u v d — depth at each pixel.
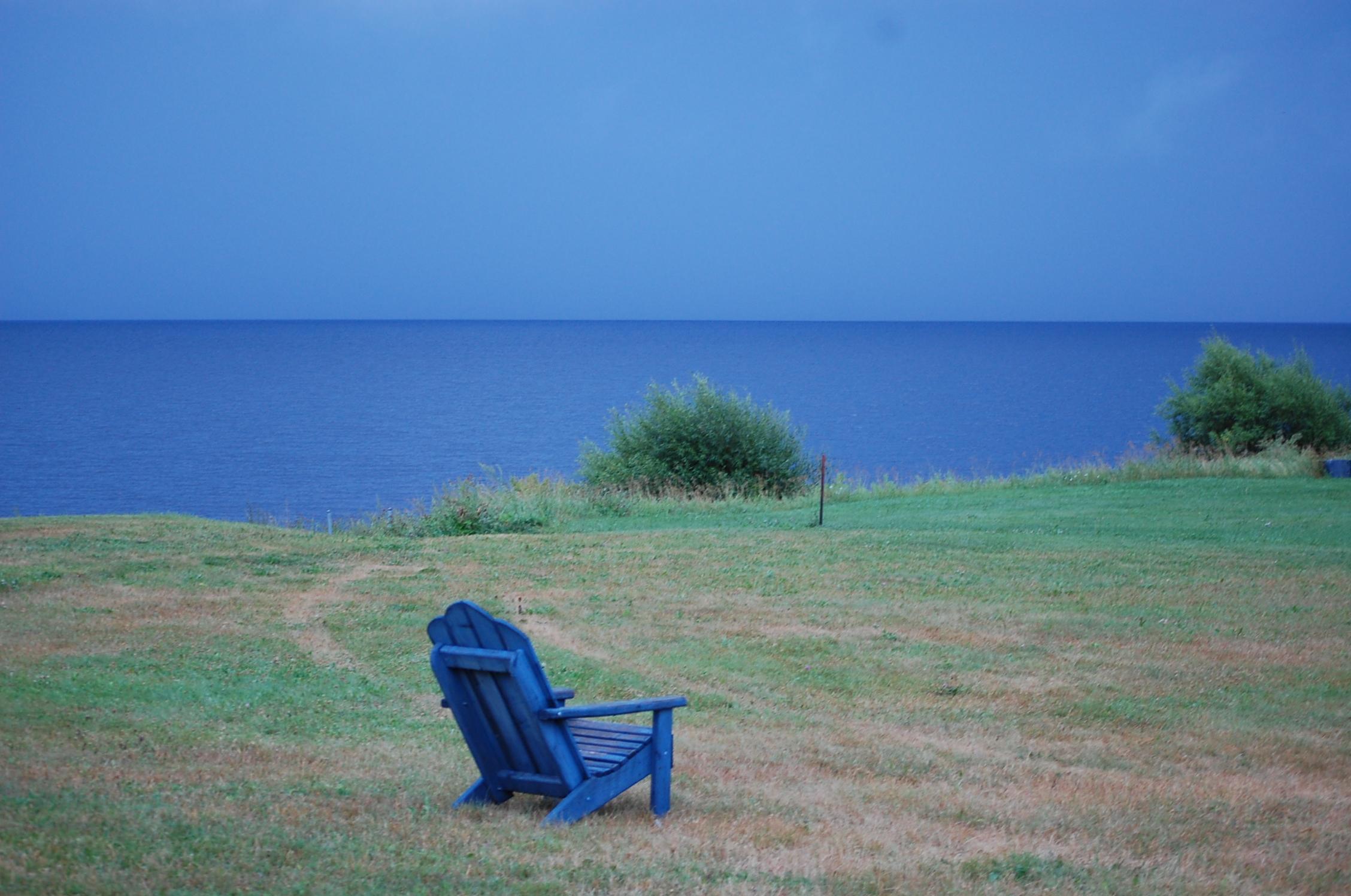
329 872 5.22
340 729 8.62
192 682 9.91
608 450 30.48
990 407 94.88
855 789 7.38
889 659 11.42
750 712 9.62
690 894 5.13
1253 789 7.66
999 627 12.83
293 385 124.12
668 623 13.02
